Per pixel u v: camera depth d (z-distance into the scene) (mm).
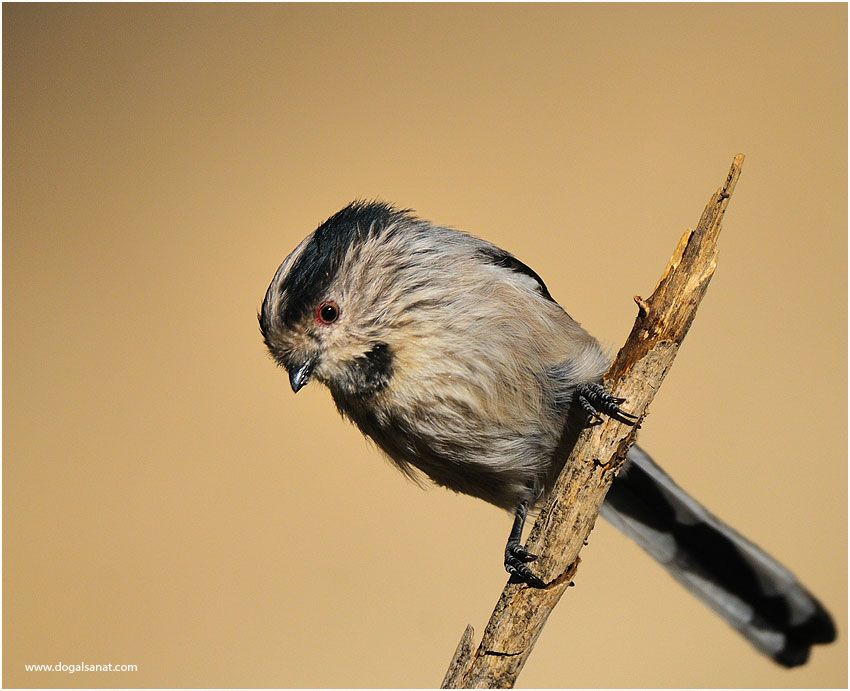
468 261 2389
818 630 2408
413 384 2383
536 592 2354
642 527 2410
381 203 2398
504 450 2387
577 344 2387
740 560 2408
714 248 2352
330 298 2387
